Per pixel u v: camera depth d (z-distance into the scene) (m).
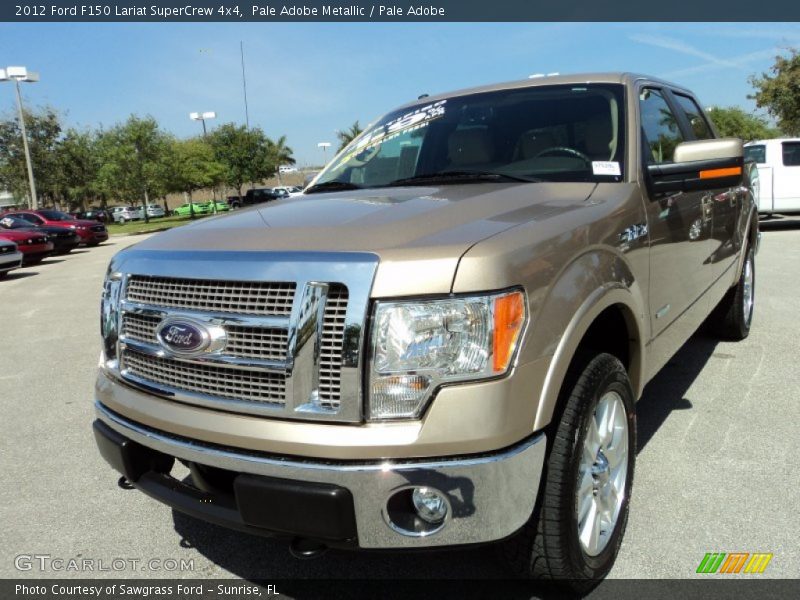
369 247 1.99
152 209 54.03
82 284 12.53
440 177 3.18
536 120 3.30
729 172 2.92
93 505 3.36
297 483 1.95
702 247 3.75
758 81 27.25
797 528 2.75
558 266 2.15
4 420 4.67
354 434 1.90
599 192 2.74
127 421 2.40
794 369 4.66
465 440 1.88
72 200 45.81
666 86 4.00
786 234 12.97
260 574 2.71
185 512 2.28
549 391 2.04
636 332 2.70
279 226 2.31
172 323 2.20
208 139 48.81
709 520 2.84
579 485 2.25
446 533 1.93
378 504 1.91
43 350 6.89
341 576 2.65
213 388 2.14
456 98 3.76
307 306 1.95
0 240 14.74
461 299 1.90
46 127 40.84
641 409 4.09
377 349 1.90
